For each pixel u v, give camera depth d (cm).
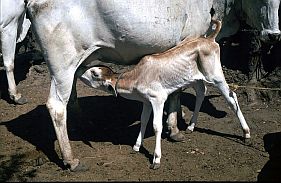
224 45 694
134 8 464
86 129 560
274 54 666
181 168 488
